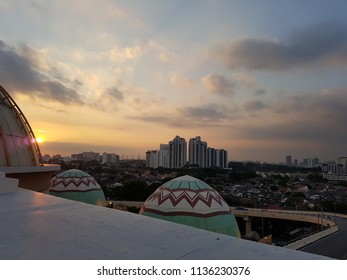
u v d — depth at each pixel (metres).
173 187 17.69
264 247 3.78
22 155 15.18
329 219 62.53
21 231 4.48
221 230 16.12
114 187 81.00
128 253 3.57
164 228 4.65
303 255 3.52
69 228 4.66
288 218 63.06
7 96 16.44
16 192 8.63
